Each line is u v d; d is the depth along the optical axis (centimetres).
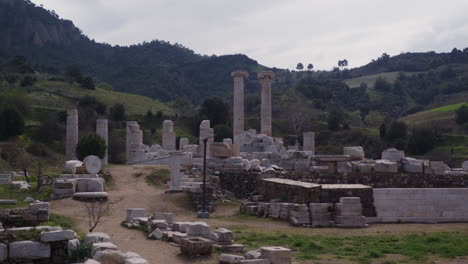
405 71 16975
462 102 11394
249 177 3731
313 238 2008
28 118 8500
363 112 12625
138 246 1750
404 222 2533
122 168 4081
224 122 9212
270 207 2728
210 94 17350
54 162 5291
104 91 11794
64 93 10500
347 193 2516
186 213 2966
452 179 3522
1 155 6159
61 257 1512
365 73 18812
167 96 16062
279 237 2033
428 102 12900
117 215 2709
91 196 3053
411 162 3841
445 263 1577
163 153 5028
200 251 1551
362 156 4125
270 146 5075
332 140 8619
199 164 4047
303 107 10562
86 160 3469
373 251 1664
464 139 7406
